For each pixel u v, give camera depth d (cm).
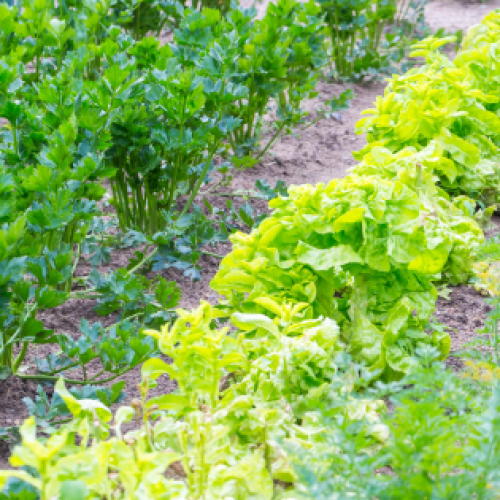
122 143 399
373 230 297
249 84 527
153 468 191
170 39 864
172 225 419
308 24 575
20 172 306
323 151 623
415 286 315
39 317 371
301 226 306
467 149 468
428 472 197
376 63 791
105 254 406
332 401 261
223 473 214
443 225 381
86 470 173
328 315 316
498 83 548
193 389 240
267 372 260
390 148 473
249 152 574
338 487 192
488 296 398
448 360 326
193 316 242
